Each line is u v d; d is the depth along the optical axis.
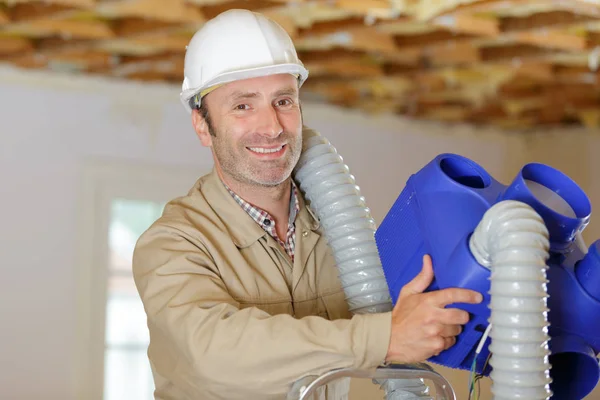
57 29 5.16
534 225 1.48
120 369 6.74
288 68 1.99
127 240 6.81
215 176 2.12
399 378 1.81
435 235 1.66
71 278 6.52
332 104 7.76
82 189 6.61
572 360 1.75
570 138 8.74
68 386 6.45
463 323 1.61
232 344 1.72
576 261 1.67
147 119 6.87
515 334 1.46
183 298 1.85
